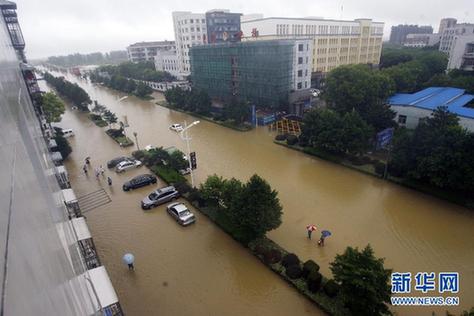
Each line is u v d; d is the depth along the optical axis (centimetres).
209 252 1814
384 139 3017
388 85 3847
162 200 2331
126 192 2573
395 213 2075
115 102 6391
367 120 3241
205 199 2203
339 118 2916
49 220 479
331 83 3959
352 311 1320
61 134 4038
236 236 1872
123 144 3666
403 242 1805
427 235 1853
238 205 1753
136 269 1719
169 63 8425
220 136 3847
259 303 1472
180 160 2734
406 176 2405
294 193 2389
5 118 429
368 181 2527
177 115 5028
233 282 1596
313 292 1473
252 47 4562
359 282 1232
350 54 6906
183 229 2038
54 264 354
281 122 3903
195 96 4862
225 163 3011
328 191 2402
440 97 3684
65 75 13188
